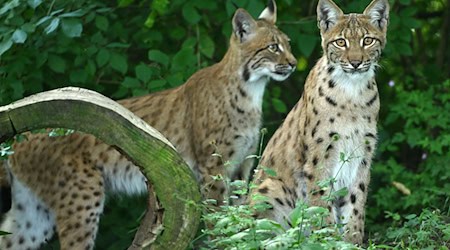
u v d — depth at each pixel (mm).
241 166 13516
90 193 12453
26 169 12492
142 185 12836
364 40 10969
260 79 13492
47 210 12641
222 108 13266
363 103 10891
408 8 14711
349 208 10953
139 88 13781
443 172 14234
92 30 14188
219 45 15367
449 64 17266
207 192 13086
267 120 16359
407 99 14984
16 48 13508
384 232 12820
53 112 8117
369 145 10961
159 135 8211
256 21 13578
